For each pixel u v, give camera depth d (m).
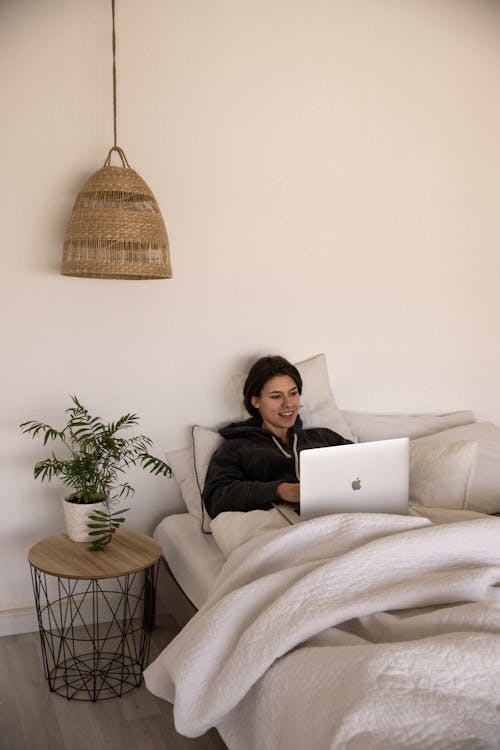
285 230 2.99
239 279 2.95
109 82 2.69
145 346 2.84
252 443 2.75
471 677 1.45
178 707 1.75
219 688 1.72
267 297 2.99
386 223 3.15
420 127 3.16
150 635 2.71
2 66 2.56
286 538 2.01
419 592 1.75
